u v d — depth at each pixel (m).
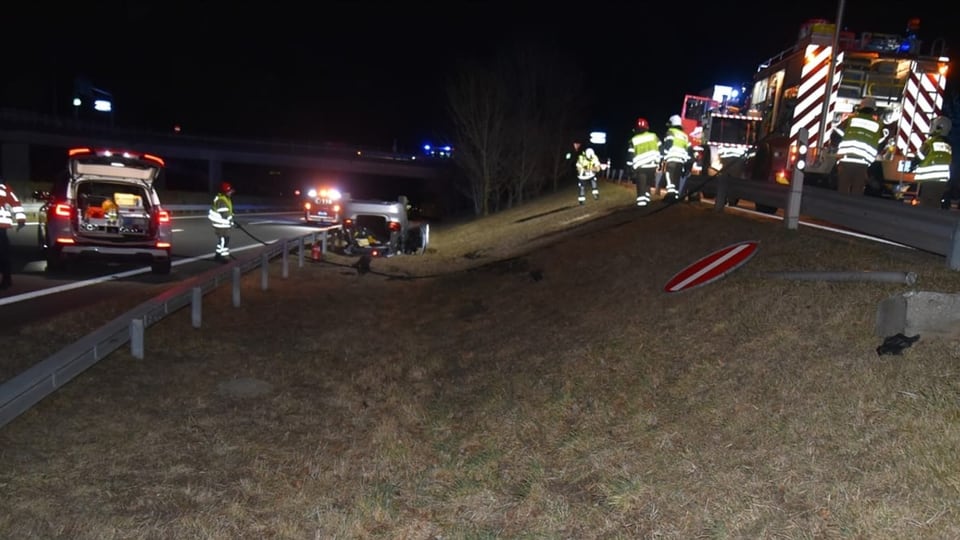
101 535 4.47
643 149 16.41
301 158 71.12
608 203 22.39
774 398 5.38
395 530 4.77
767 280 8.06
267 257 14.12
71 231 12.81
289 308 12.21
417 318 12.20
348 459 6.00
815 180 15.30
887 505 3.85
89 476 5.28
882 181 15.55
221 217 16.50
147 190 13.48
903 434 4.38
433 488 5.37
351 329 11.02
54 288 11.85
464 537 4.59
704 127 20.05
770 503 4.18
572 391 6.79
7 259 11.38
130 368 7.71
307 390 7.95
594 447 5.54
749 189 13.45
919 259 7.62
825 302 6.75
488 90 36.69
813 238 9.51
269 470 5.67
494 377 7.97
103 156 12.97
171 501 5.03
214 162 71.44
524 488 5.16
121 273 14.05
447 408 7.27
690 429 5.36
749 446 4.85
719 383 5.97
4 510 4.64
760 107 18.47
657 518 4.38
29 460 5.39
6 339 8.01
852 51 15.40
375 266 18.67
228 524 4.75
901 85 15.51
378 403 7.59
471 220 35.91
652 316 8.35
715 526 4.13
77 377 7.15
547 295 11.59
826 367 5.52
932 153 12.59
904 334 5.32
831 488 4.13
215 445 6.11
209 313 10.95
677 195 15.88
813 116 15.64
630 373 6.84
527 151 37.12
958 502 3.73
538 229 21.81
